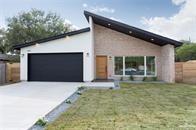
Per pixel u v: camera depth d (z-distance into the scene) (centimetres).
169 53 1773
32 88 1389
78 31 1816
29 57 1906
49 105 845
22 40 3294
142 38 1984
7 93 1176
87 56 1822
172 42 1730
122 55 2034
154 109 771
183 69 1898
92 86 1470
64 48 1850
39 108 789
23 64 1894
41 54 1889
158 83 1761
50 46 1866
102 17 1770
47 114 702
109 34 2042
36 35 3338
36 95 1103
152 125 569
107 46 2041
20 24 3369
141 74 2025
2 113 711
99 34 2047
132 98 1016
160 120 619
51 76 1877
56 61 1875
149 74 2027
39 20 3544
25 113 711
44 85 1558
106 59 2044
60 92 1206
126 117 655
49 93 1170
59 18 3678
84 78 1820
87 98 1016
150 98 1019
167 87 1489
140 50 2031
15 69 2059
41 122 586
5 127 561
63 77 1861
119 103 887
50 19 3631
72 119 634
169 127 551
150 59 2030
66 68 1861
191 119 627
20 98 1011
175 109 771
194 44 3347
